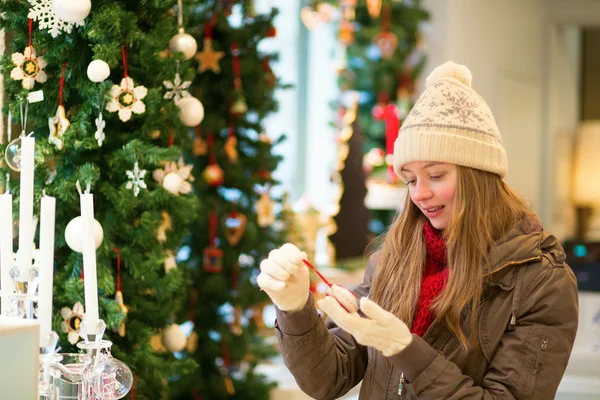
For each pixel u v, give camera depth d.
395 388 1.66
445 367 1.49
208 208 3.15
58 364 1.60
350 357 1.77
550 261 1.58
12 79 1.96
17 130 2.09
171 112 2.17
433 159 1.59
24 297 1.62
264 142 3.34
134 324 2.15
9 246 1.66
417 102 1.68
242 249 3.24
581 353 3.25
